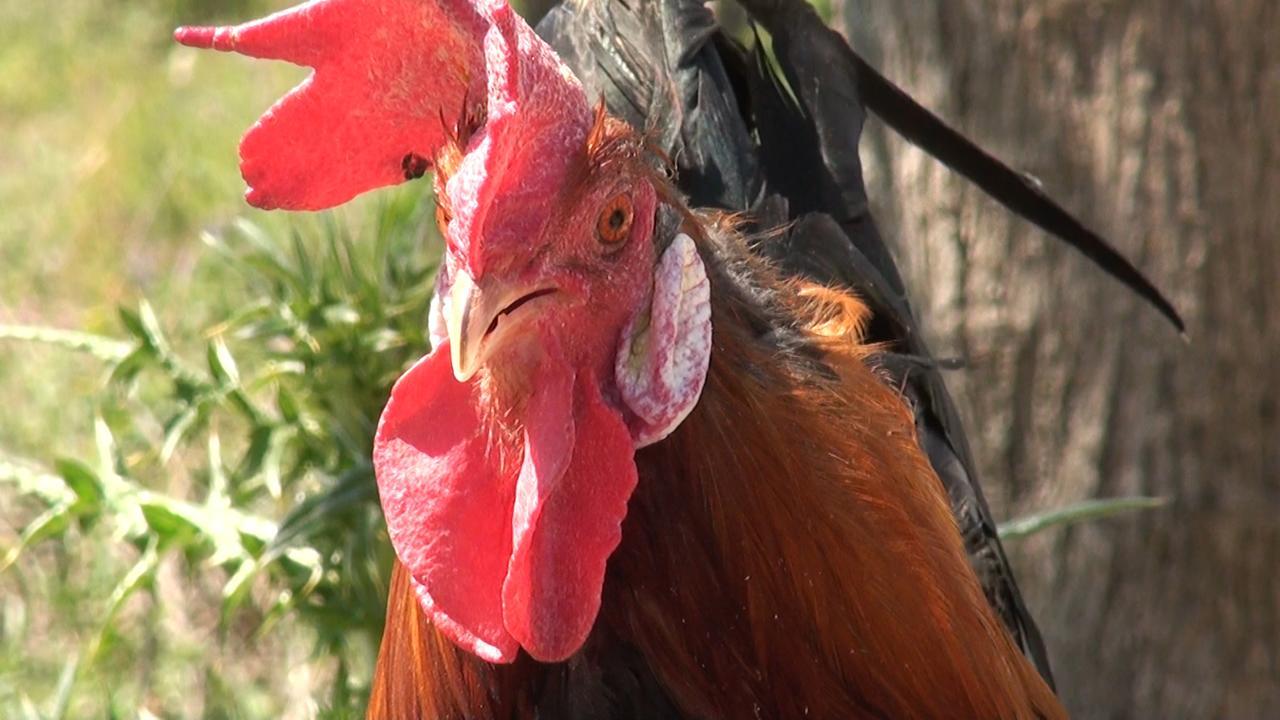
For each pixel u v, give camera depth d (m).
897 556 4.45
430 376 4.29
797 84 6.18
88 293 11.69
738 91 6.46
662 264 4.16
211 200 12.85
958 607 4.65
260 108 14.30
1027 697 5.05
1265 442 7.73
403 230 7.89
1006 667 4.85
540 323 4.09
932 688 4.54
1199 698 8.02
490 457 4.31
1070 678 8.21
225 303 10.31
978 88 7.79
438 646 4.55
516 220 3.88
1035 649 6.25
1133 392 7.82
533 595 4.24
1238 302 7.58
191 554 7.54
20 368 10.63
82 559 9.09
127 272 11.90
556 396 4.16
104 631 7.44
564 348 4.15
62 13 16.22
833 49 6.27
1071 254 7.78
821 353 4.57
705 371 4.15
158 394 9.30
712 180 5.86
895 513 4.48
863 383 4.70
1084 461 7.98
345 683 7.39
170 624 8.66
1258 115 7.35
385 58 4.12
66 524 7.44
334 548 7.29
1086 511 7.02
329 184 4.32
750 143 6.03
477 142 3.85
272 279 8.11
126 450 9.12
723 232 4.69
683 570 4.31
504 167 3.78
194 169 13.26
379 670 4.82
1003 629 5.11
